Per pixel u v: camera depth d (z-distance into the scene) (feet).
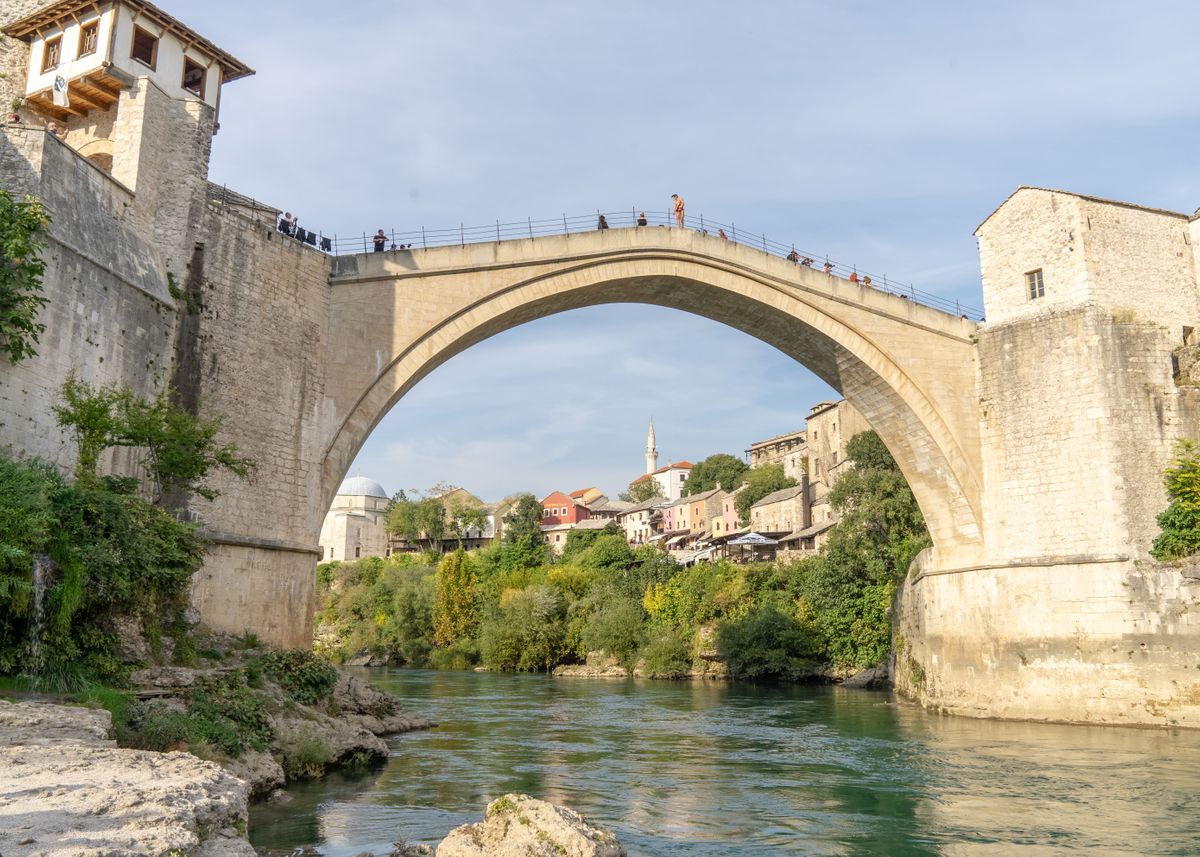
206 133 84.12
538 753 81.05
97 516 57.77
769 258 113.60
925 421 113.39
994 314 112.88
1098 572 98.68
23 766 34.63
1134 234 106.83
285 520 86.28
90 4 88.89
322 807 54.49
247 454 83.25
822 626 172.45
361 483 412.77
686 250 111.14
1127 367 102.37
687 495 408.26
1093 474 100.89
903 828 53.16
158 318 77.10
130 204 76.28
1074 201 105.81
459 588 260.42
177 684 58.29
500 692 157.07
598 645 213.05
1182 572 94.58
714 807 58.59
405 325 96.94
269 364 86.63
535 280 103.76
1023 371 108.58
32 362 62.28
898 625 139.33
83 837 26.04
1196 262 107.96
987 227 114.52
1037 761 76.02
